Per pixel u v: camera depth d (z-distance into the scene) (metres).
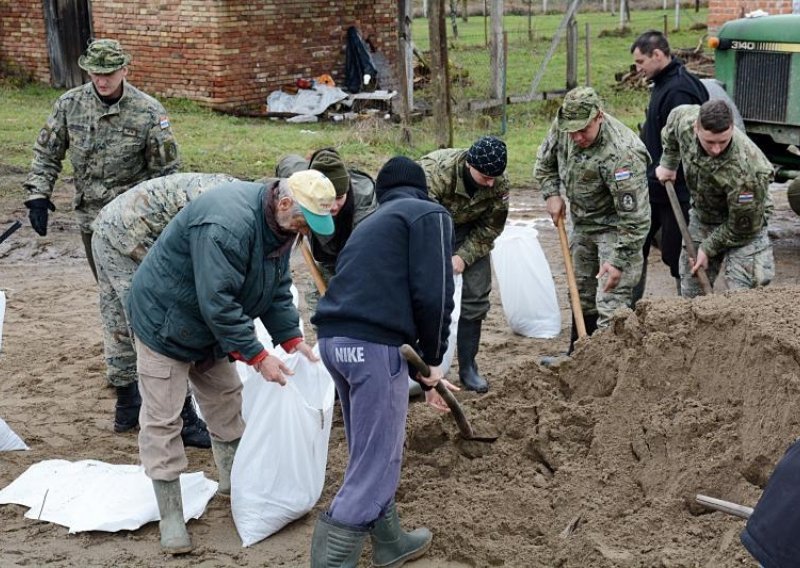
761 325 4.82
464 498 5.00
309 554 4.80
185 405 6.01
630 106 17.47
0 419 5.84
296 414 4.89
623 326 5.43
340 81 18.70
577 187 6.60
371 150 14.28
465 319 6.70
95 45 6.31
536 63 23.52
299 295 8.91
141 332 4.75
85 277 9.55
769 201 6.54
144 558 4.75
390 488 4.39
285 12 17.75
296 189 4.42
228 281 4.47
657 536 4.54
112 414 6.45
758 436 4.63
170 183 5.52
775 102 10.07
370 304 4.26
